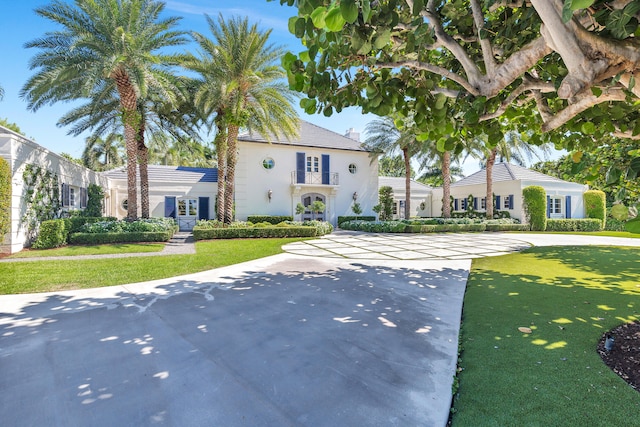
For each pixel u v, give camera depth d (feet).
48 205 37.99
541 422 6.86
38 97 39.60
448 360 9.89
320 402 7.79
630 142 10.92
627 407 7.29
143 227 42.32
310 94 9.34
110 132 55.01
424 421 7.03
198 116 53.42
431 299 16.65
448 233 61.62
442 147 11.05
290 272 23.48
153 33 43.70
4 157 30.45
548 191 73.87
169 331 12.26
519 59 7.83
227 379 8.86
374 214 79.36
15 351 10.49
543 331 12.05
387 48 11.55
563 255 32.19
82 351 10.52
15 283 19.57
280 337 11.73
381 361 9.87
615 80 6.25
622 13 5.18
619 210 5.37
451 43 8.92
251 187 68.13
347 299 16.62
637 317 13.51
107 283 19.76
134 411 7.47
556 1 5.93
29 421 7.12
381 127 73.92
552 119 8.73
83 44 37.91
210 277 21.66
